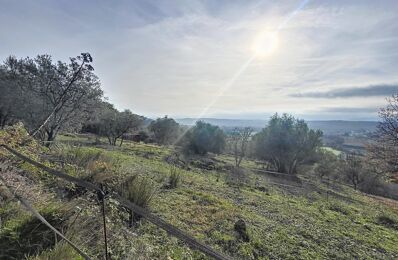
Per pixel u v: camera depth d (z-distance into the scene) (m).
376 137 20.02
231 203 9.98
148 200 6.73
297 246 6.75
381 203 21.27
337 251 7.05
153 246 4.39
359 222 11.30
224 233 6.43
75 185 5.25
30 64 17.84
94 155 9.57
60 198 4.52
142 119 44.69
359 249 7.58
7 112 19.22
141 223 5.43
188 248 4.92
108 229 3.87
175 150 38.47
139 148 32.78
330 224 9.91
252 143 34.72
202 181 14.18
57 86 16.78
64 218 3.59
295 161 33.66
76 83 16.73
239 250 5.71
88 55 13.02
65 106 16.86
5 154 5.13
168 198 8.34
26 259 2.79
